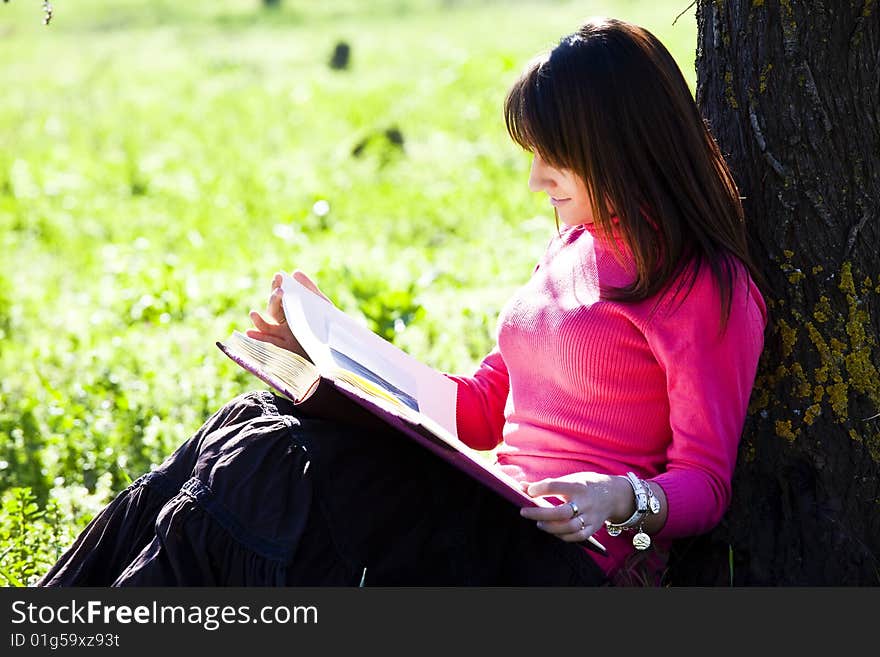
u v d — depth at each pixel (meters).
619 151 4.84
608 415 5.04
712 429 4.85
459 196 17.84
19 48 48.00
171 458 5.10
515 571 4.88
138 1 59.34
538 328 5.15
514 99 5.00
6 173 22.19
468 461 4.54
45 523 7.02
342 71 38.09
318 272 12.20
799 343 5.32
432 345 10.18
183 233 17.44
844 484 5.29
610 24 4.96
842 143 5.26
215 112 29.83
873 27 5.23
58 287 15.22
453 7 54.47
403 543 4.81
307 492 4.73
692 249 4.89
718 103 5.56
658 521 4.75
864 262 5.26
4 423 9.15
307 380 5.35
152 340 10.96
